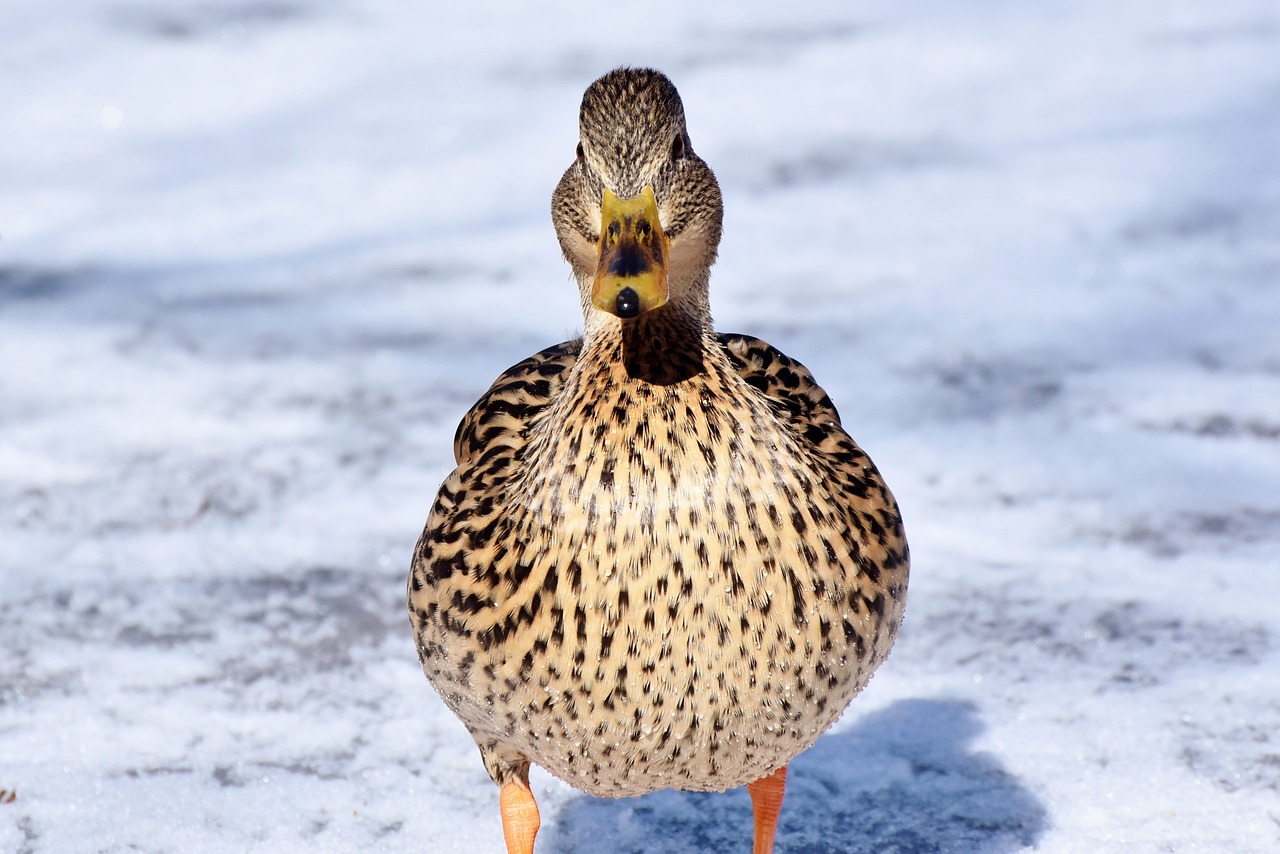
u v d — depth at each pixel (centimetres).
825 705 625
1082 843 743
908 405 1288
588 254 643
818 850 755
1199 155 1889
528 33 2397
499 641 614
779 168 1897
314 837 766
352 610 995
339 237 1748
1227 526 1069
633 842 777
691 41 2347
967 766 815
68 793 797
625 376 599
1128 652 911
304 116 2112
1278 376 1327
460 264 1653
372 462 1217
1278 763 793
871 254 1639
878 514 655
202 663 931
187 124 2105
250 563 1059
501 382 768
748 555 591
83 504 1150
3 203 1859
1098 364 1367
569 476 598
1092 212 1736
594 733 612
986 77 2189
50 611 990
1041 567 1020
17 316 1544
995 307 1500
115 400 1342
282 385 1371
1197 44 2300
